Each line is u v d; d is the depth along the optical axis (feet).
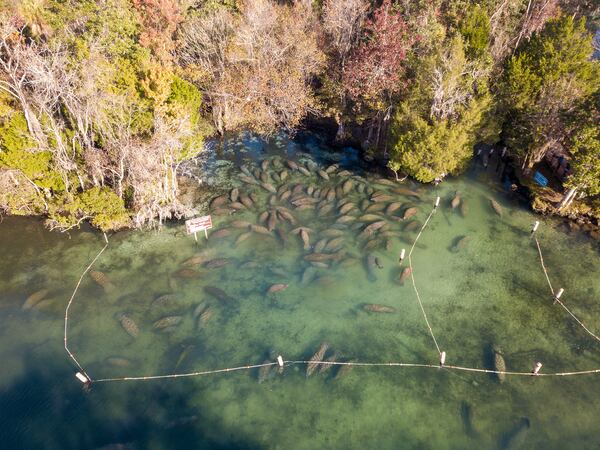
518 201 121.29
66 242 104.73
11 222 108.88
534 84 117.50
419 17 127.85
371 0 144.66
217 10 144.97
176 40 140.97
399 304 93.25
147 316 89.25
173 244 105.50
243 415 74.18
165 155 103.91
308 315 90.63
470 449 70.13
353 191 123.03
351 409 75.31
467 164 128.57
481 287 97.19
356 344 85.66
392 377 80.23
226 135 146.51
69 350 82.69
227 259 101.35
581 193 112.37
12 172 101.24
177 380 78.74
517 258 104.22
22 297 92.07
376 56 118.01
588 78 117.08
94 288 94.38
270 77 131.03
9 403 74.33
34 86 96.07
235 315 90.17
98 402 74.95
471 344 85.87
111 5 130.00
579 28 121.90
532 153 122.83
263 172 128.98
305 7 144.87
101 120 102.17
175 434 71.15
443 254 105.09
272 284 96.17
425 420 73.92
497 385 78.95
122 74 107.86
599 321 90.27
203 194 120.98
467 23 128.77
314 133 148.97
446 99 114.11
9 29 102.47
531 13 152.35
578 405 76.13
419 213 116.37
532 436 71.72
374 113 130.11
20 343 83.56
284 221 111.65
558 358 83.56
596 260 103.55
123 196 110.32
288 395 77.10
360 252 104.37
